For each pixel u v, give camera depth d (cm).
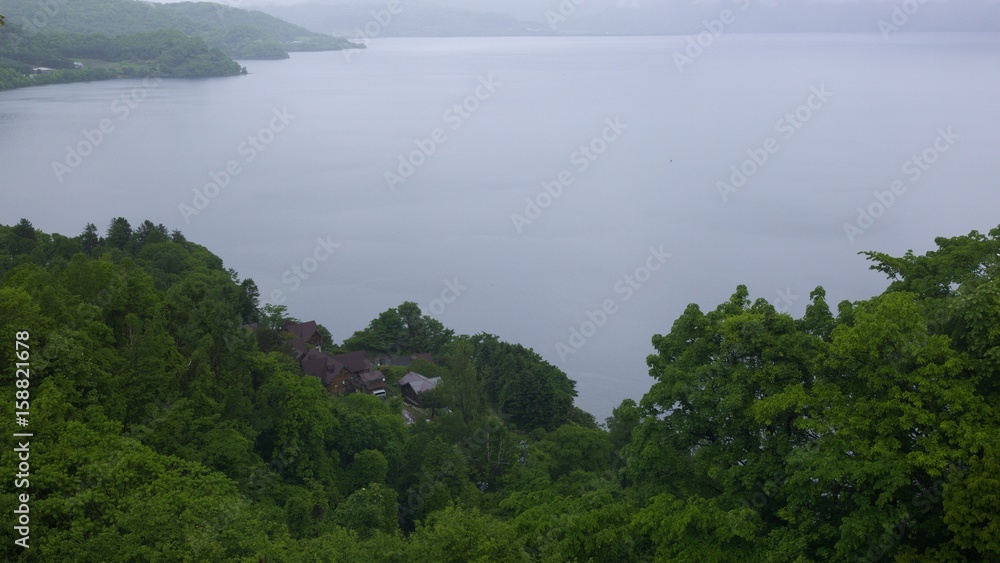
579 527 2478
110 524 2347
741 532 2231
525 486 4316
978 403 2077
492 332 12412
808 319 2800
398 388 7706
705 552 2256
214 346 4547
